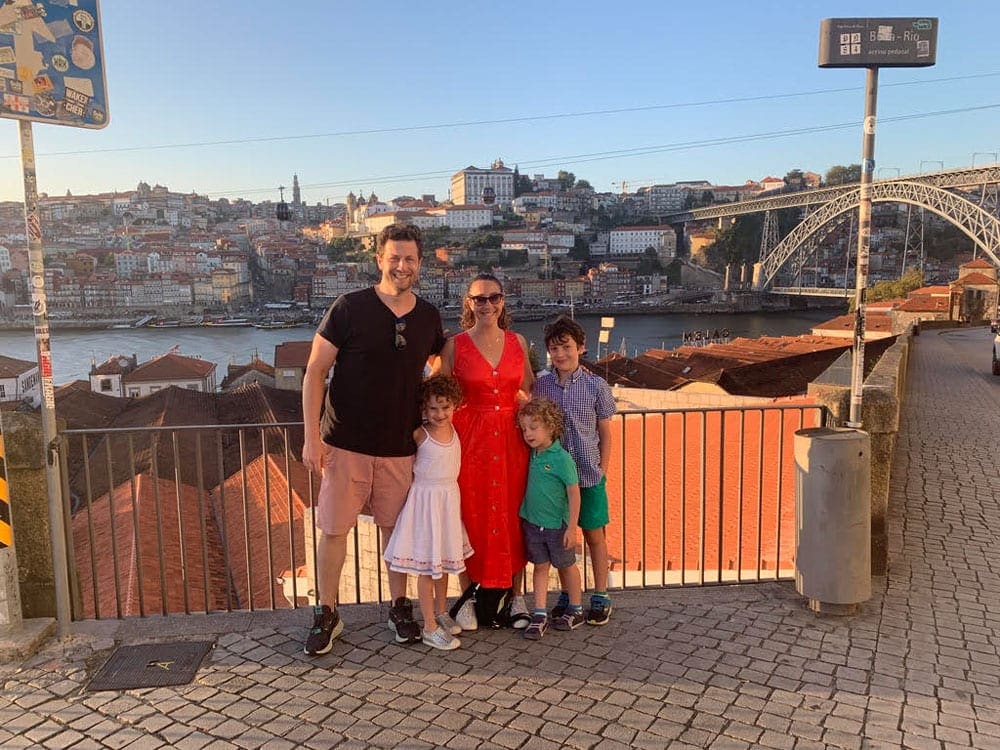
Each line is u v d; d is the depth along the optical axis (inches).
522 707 150.6
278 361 2721.5
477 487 183.0
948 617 195.5
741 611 198.1
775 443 448.8
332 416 175.2
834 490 190.2
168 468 907.4
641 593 211.2
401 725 144.3
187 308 7490.2
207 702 153.6
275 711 149.8
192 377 2920.8
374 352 170.6
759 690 157.0
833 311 6683.1
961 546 259.0
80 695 156.8
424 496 177.3
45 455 179.6
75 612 196.4
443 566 178.7
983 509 307.9
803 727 143.2
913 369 892.6
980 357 1051.3
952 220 3777.1
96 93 181.2
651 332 5354.3
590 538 192.1
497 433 182.2
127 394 2866.6
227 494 815.1
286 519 649.0
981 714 148.3
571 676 163.3
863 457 190.7
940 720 146.0
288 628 188.5
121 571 528.1
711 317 6338.6
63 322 6702.8
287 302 7839.6
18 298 7214.6
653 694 155.6
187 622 192.2
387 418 173.9
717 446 470.9
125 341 5625.0
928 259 7377.0
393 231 170.7
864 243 210.5
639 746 137.0
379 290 174.4
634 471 465.4
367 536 448.5
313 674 165.2
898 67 205.5
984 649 176.7
